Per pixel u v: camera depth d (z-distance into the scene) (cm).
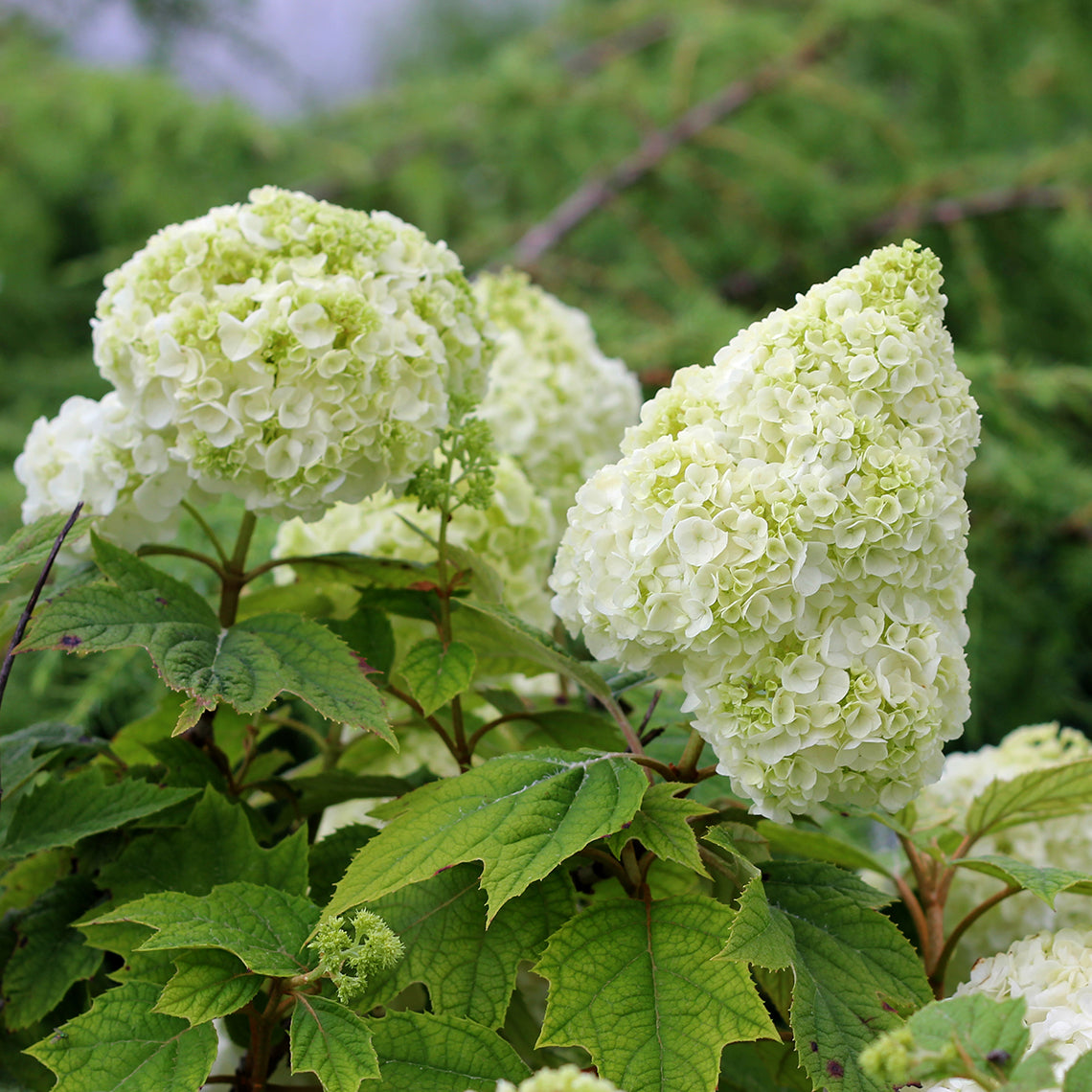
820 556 104
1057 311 374
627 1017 102
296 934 104
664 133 357
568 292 314
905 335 105
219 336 111
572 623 110
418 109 393
